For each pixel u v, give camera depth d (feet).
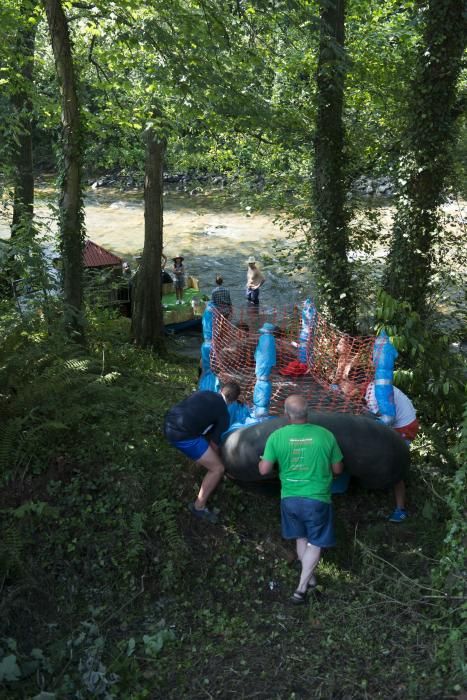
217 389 23.62
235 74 35.86
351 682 14.14
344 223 40.42
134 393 26.23
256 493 18.86
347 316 40.45
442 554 16.52
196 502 18.38
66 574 17.20
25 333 24.32
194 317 53.52
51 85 46.83
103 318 39.42
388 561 17.83
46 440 20.27
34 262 32.45
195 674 14.79
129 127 44.52
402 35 39.14
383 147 39.55
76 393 21.47
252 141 44.14
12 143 49.42
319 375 22.81
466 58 35.09
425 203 32.19
